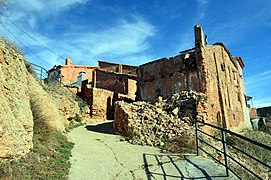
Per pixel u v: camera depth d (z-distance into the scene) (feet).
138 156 29.96
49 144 28.02
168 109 47.37
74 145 32.63
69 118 54.60
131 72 102.27
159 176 23.90
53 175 21.01
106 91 74.08
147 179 23.22
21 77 27.84
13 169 19.22
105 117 71.10
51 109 39.14
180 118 44.29
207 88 63.62
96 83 96.07
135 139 37.58
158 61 77.25
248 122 96.32
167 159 28.63
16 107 23.32
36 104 31.19
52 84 59.93
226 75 76.07
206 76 64.80
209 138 39.75
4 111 20.34
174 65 72.79
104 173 24.21
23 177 18.94
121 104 46.88
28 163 21.31
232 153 40.75
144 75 79.92
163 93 72.95
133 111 44.93
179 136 36.24
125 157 29.53
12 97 23.38
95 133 45.01
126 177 23.62
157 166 26.55
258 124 115.03
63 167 23.39
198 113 45.78
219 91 69.21
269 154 45.83
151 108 46.50
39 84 42.37
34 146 25.14
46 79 61.77
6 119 20.17
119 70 105.81
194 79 66.90
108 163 27.20
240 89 90.79
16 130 21.42
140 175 24.17
